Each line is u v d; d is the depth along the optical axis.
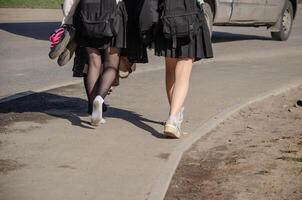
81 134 6.90
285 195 5.38
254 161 6.30
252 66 12.91
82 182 5.34
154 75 11.38
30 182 5.30
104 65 7.05
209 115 8.08
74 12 7.00
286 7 18.84
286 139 7.20
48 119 7.62
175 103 6.83
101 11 6.64
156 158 6.09
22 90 9.87
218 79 11.03
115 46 6.79
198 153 6.58
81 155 6.11
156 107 8.49
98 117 7.01
